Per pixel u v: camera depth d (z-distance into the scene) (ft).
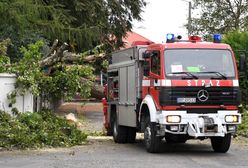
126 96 53.83
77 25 109.60
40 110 58.23
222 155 45.60
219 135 43.78
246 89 72.43
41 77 56.54
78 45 105.29
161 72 44.52
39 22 94.79
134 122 51.16
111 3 121.08
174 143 55.67
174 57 44.98
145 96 48.03
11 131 49.03
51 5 99.45
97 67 82.99
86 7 108.17
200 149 50.31
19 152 46.26
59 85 57.93
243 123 64.34
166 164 39.68
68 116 86.63
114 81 58.90
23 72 54.90
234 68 45.75
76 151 47.88
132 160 41.81
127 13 127.75
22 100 56.13
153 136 45.60
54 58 58.85
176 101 43.98
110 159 42.32
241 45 74.18
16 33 90.33
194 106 44.27
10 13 88.28
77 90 58.49
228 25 136.36
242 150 49.62
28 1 91.25
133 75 51.26
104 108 63.72
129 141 56.65
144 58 47.60
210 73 45.01
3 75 54.60
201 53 45.55
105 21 116.47
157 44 46.34
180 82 44.14
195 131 43.50
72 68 57.88
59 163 39.86
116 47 122.31
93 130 73.41
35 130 51.49
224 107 44.93
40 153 45.85
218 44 46.32
